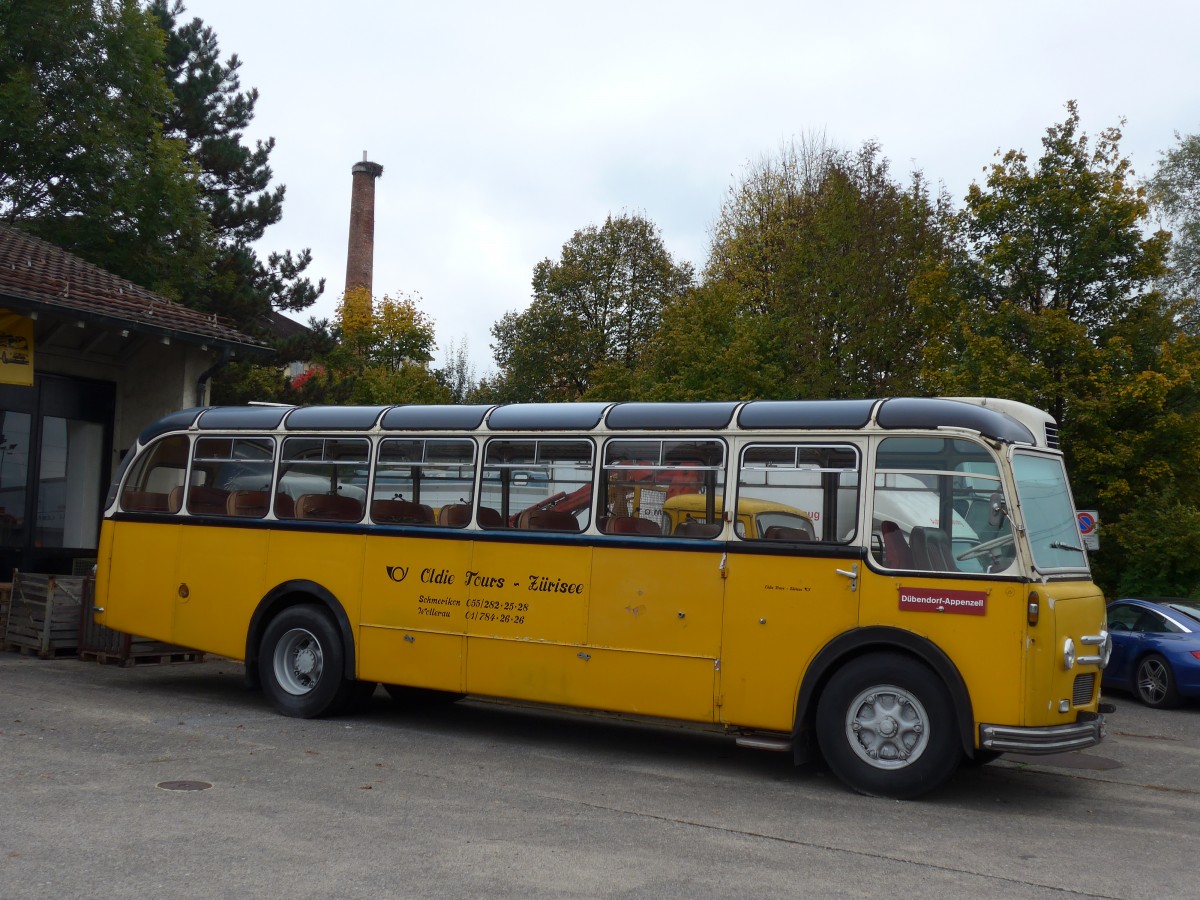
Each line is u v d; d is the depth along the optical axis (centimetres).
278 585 1132
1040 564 823
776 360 3139
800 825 742
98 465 1761
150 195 2419
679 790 843
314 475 1134
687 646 914
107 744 916
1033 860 674
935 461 843
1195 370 2130
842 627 853
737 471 913
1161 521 2075
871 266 3147
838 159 3675
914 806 812
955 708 811
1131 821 803
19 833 637
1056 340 2123
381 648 1071
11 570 1628
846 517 865
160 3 3641
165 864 590
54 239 2327
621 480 967
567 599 975
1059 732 792
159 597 1205
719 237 4344
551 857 636
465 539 1034
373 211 5847
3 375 1527
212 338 1702
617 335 4966
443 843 656
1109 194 2206
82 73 2441
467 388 6606
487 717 1177
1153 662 1527
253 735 997
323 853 623
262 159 3762
